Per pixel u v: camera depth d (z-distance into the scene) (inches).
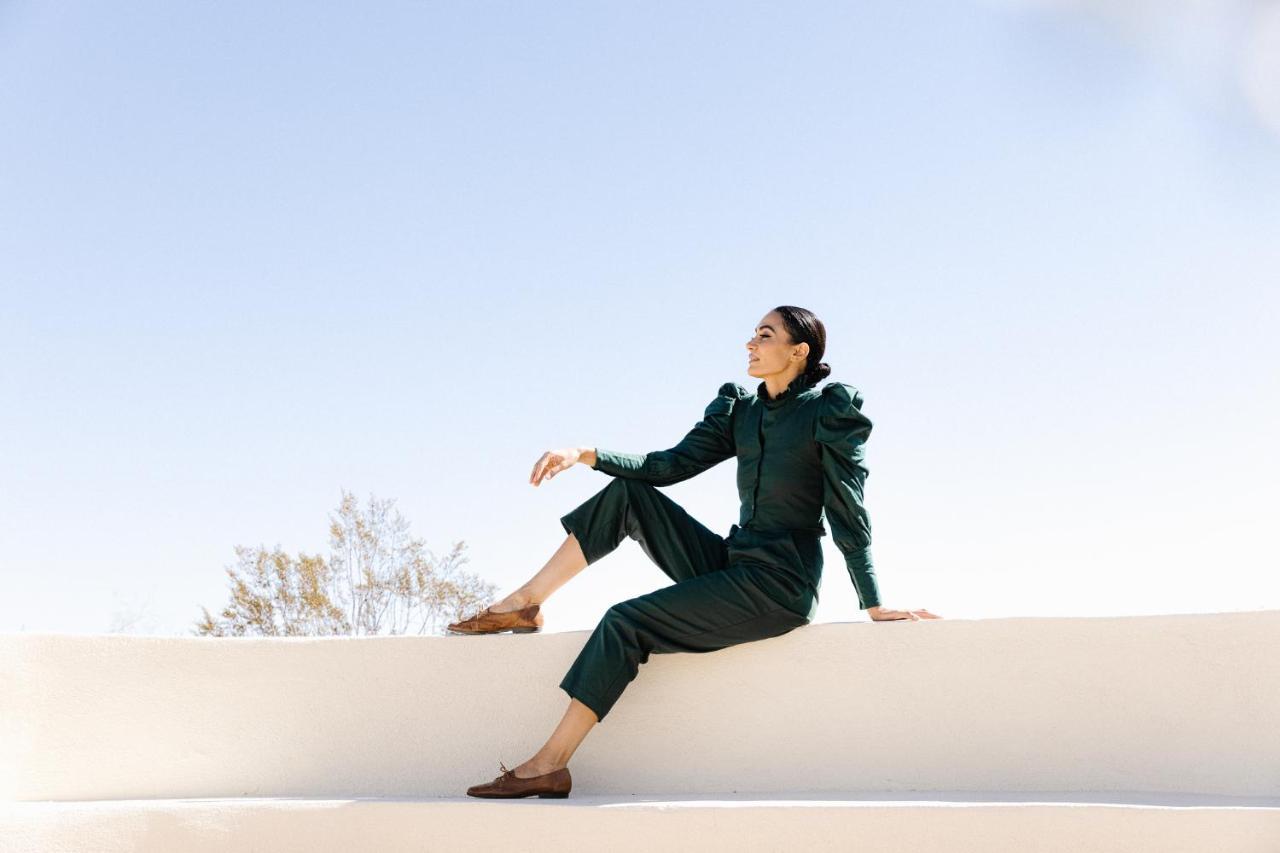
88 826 118.1
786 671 129.2
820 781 126.7
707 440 141.7
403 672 134.0
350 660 134.6
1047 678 125.6
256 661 134.6
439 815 116.3
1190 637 124.0
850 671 128.3
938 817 110.3
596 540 138.3
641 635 125.1
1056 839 108.7
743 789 127.6
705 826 112.5
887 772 126.0
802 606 128.3
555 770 121.3
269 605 380.2
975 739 125.5
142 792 130.0
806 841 111.3
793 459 132.9
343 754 132.5
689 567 135.6
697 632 126.3
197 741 132.1
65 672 131.4
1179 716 122.7
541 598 138.1
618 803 115.6
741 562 131.2
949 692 126.6
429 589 387.2
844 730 127.3
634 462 137.3
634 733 130.3
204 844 118.8
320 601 381.4
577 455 134.8
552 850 113.7
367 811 117.9
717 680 130.1
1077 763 123.6
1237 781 120.0
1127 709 123.9
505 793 119.8
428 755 131.9
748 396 144.0
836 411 130.0
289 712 133.4
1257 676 121.7
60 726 130.0
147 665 133.3
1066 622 126.3
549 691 131.7
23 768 127.6
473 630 136.7
